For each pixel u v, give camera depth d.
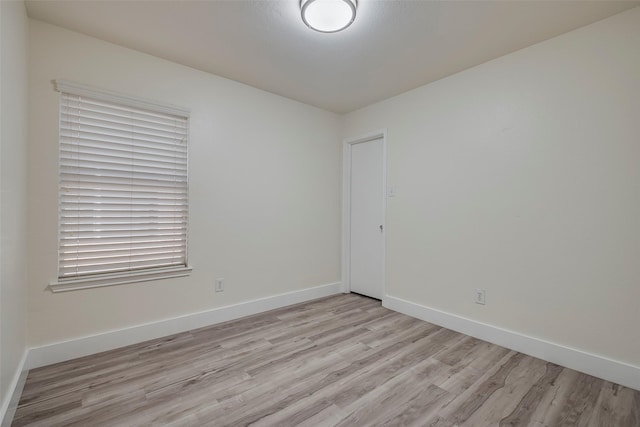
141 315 2.44
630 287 1.88
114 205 2.34
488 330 2.51
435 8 1.87
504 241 2.44
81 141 2.20
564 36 2.14
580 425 1.54
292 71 2.76
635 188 1.87
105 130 2.29
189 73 2.68
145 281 2.46
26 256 1.96
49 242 2.07
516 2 1.81
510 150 2.41
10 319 1.59
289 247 3.44
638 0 1.78
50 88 2.07
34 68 2.01
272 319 2.98
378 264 3.64
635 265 1.86
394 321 2.96
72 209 2.17
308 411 1.62
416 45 2.31
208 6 1.88
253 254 3.13
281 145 3.35
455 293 2.76
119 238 2.36
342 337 2.57
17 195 1.72
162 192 2.57
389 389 1.83
